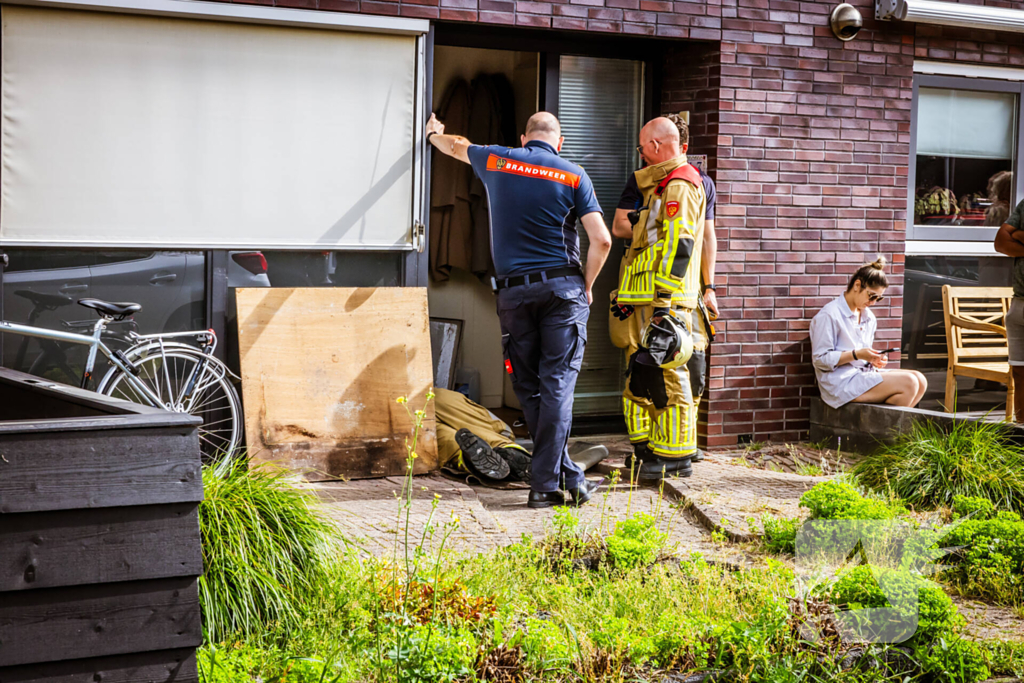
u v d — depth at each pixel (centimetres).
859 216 732
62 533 219
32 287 538
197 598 230
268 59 571
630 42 693
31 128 530
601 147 707
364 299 591
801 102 704
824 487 452
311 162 585
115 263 552
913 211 777
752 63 685
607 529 454
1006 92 798
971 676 333
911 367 791
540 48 668
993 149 805
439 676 293
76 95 537
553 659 311
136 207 552
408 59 601
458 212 769
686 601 370
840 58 715
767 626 331
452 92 764
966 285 806
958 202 796
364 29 584
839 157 721
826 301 724
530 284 525
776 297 707
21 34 524
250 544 338
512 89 754
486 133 757
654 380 581
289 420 565
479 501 538
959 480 507
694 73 689
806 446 701
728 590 379
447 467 605
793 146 704
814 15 703
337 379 579
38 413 315
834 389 689
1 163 526
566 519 427
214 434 564
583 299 530
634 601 369
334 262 598
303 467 564
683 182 561
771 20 689
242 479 367
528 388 546
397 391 590
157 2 540
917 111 772
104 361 549
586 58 696
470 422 619
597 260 526
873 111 730
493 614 331
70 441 220
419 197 608
